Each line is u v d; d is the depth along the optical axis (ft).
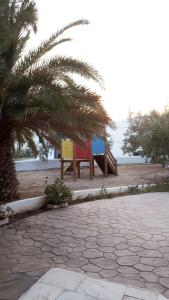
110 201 24.32
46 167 51.44
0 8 19.25
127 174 43.73
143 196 26.71
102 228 17.10
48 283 10.80
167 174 41.91
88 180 37.22
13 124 21.03
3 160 21.84
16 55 18.90
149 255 13.25
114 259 12.87
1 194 21.65
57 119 20.22
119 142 83.10
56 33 20.49
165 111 44.57
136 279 11.09
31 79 19.02
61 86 18.43
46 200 22.02
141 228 17.03
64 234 16.15
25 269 12.03
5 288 10.57
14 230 16.88
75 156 36.70
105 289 10.34
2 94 19.26
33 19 22.34
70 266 12.23
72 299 9.76
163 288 10.47
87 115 20.43
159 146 36.78
